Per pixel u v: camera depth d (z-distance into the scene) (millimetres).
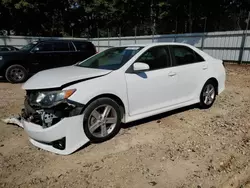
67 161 2902
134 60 3693
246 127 3980
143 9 30250
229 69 11211
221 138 3539
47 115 2961
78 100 2980
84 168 2752
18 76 8422
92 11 33625
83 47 9719
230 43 13211
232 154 3062
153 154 3051
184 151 3131
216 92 5094
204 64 4707
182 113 4656
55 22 33406
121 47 4309
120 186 2422
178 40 16188
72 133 2984
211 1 22688
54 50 8906
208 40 14383
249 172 2705
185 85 4336
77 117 2996
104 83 3264
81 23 36625
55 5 31672
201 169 2721
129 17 31812
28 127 3104
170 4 25328
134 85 3576
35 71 8648
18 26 30047
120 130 3785
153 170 2695
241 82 8094
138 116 3729
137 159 2932
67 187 2422
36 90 3111
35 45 8656
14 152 3148
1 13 27938
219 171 2691
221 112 4754
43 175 2633
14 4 25781
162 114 4570
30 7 26328
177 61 4258
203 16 24078
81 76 3227
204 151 3137
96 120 3238
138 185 2434
